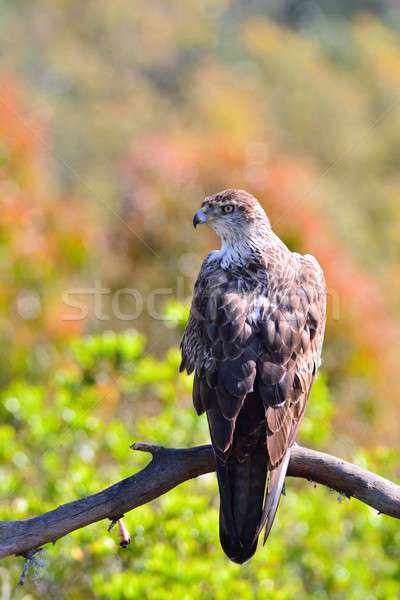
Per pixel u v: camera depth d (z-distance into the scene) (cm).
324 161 3581
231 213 704
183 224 1667
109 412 1141
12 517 859
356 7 4997
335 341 1595
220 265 686
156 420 1025
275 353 603
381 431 1576
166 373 1027
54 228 1655
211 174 1727
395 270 2773
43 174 1731
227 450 562
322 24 4659
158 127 3512
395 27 4769
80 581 877
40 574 795
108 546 835
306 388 620
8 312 1530
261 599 864
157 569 830
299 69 4012
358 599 952
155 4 4291
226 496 554
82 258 1653
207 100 3653
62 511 572
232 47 4241
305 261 700
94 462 1021
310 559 974
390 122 3753
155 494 582
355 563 975
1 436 995
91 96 3709
